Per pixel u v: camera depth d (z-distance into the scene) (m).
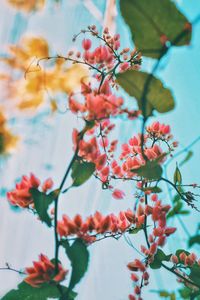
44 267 0.48
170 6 0.37
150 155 0.55
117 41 0.55
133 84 0.42
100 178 0.58
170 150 0.60
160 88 0.42
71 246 0.47
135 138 0.59
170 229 0.58
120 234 0.57
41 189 0.50
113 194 0.60
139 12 0.37
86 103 0.49
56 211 0.48
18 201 0.49
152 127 0.59
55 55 0.69
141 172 0.45
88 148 0.49
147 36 0.38
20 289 0.52
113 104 0.47
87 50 0.56
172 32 0.38
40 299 0.51
